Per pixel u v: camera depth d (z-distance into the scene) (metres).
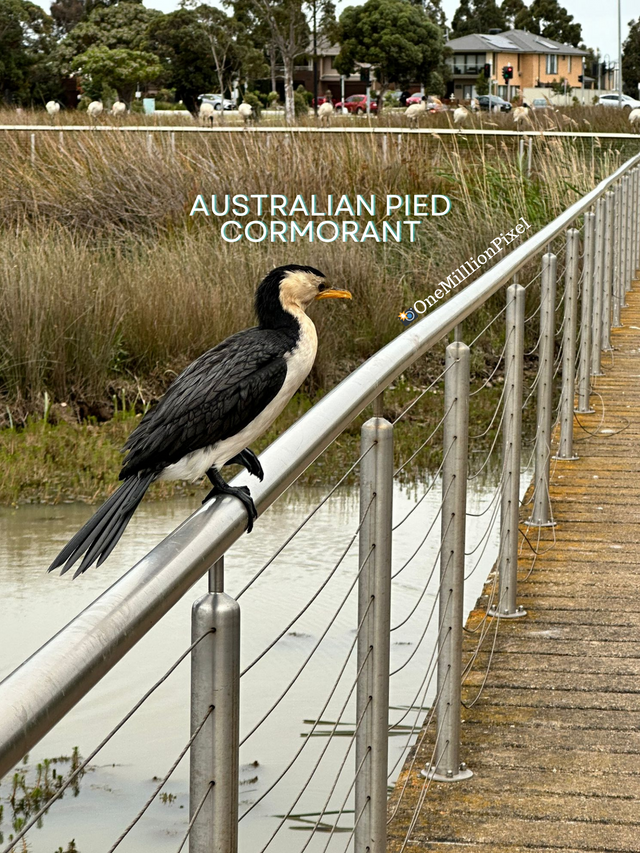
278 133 13.67
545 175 12.98
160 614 1.30
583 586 4.39
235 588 5.59
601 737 3.22
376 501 2.33
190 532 1.46
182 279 10.13
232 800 1.52
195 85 54.97
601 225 7.88
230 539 1.54
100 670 1.14
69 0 74.50
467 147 14.12
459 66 84.81
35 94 54.66
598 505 5.41
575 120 19.14
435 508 7.29
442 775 3.00
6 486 7.41
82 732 4.09
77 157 13.34
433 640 4.99
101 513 1.60
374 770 2.38
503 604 4.10
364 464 2.33
